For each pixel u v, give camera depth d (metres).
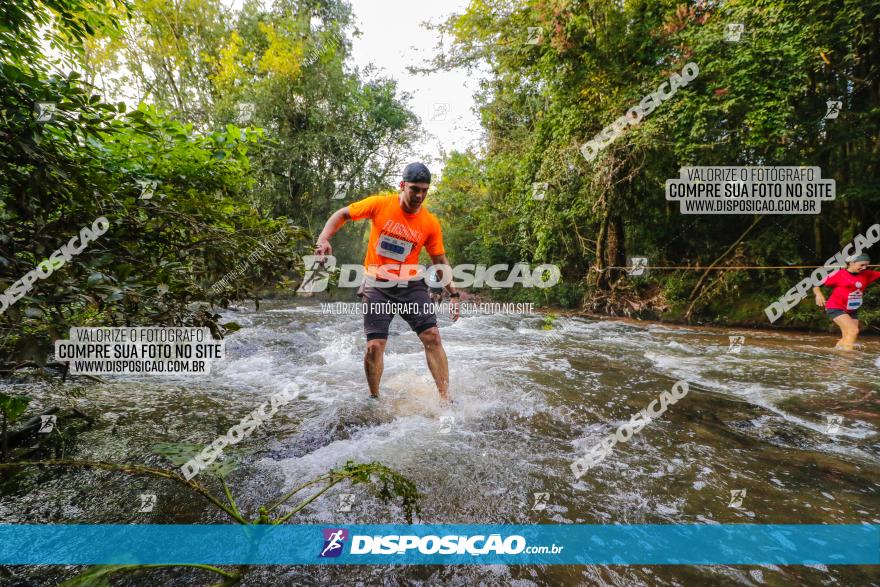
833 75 6.94
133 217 1.46
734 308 7.44
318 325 5.91
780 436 2.06
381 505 1.40
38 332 1.20
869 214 7.05
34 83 1.11
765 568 1.12
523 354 4.21
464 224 16.53
